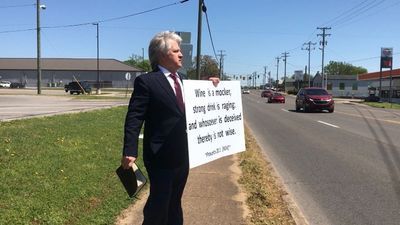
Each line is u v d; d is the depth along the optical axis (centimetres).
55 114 2152
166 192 448
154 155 444
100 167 887
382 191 884
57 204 628
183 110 455
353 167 1131
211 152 495
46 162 863
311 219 704
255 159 1173
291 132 1983
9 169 775
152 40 453
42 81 13175
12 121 1667
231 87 531
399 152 1375
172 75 455
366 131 2005
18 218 561
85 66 13262
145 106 439
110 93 7425
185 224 629
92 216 616
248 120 2703
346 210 753
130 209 680
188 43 1955
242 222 644
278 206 745
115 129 1530
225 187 852
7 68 13125
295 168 1120
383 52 7800
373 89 9531
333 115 3206
